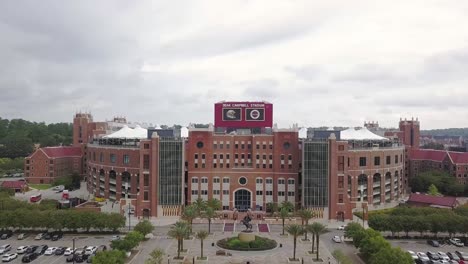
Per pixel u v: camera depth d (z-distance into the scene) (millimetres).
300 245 138875
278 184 192500
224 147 194750
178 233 121000
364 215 172250
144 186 183000
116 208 194250
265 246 133750
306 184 182000
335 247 136500
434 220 142500
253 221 173750
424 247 135875
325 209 181000
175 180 183000
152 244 138000
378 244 113125
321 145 181375
